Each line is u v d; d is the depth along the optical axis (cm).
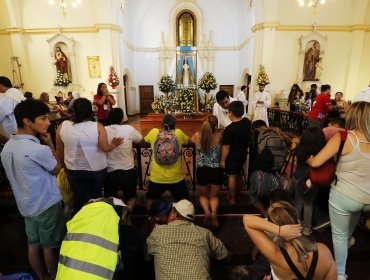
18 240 233
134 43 1349
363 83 977
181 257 145
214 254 171
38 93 1053
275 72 959
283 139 221
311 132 183
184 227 158
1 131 273
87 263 126
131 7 1297
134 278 198
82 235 134
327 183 161
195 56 1041
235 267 218
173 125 224
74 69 1020
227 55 1376
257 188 202
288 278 118
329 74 965
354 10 906
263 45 916
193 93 759
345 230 162
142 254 194
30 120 148
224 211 266
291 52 945
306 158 186
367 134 142
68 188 215
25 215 158
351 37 930
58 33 989
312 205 190
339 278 166
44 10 982
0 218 261
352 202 151
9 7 950
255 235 124
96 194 205
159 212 182
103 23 955
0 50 1010
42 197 156
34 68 1031
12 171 150
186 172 377
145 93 1421
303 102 774
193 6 1318
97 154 195
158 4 1316
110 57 988
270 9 885
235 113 228
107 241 135
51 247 169
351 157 146
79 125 189
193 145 277
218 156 233
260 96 655
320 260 113
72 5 977
